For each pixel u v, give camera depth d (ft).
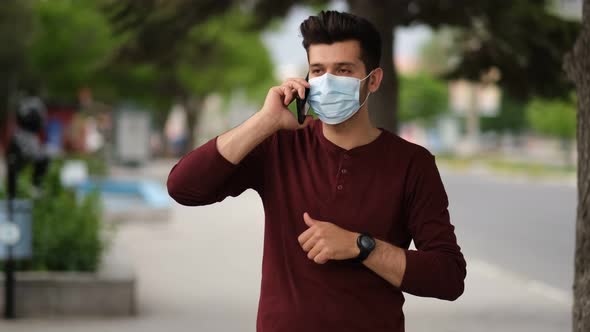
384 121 30.30
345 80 8.92
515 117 264.72
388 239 9.14
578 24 30.35
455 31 32.09
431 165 9.27
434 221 9.11
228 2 33.45
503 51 30.96
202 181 9.17
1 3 119.96
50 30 111.75
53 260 27.09
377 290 9.02
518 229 57.31
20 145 51.03
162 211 53.78
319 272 9.01
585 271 13.46
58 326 24.14
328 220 9.07
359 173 9.14
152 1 31.78
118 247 33.86
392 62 30.37
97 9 32.42
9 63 122.62
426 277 8.73
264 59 153.38
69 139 134.41
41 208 28.58
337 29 8.95
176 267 36.76
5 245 24.61
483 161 190.80
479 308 28.99
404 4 30.50
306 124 9.58
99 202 31.60
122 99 127.24
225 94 162.40
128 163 116.57
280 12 35.01
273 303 9.15
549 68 30.86
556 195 91.71
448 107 250.57
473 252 45.24
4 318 24.90
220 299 29.53
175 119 264.72
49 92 127.54
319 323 8.95
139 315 26.27
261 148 9.52
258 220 57.72
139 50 33.24
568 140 165.89
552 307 29.50
